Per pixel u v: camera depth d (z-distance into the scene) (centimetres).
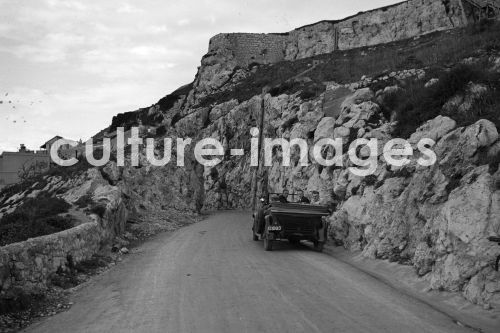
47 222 1555
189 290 1050
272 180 3428
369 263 1341
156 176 3231
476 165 1141
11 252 980
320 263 1394
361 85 2666
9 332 802
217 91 6256
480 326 777
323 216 1653
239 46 6838
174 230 2419
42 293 1016
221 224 2759
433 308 891
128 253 1658
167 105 6981
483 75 1538
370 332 746
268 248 1669
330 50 6381
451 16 5412
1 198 2861
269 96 4294
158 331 769
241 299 961
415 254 1148
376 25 6044
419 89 1902
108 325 814
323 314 849
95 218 1652
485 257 898
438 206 1180
